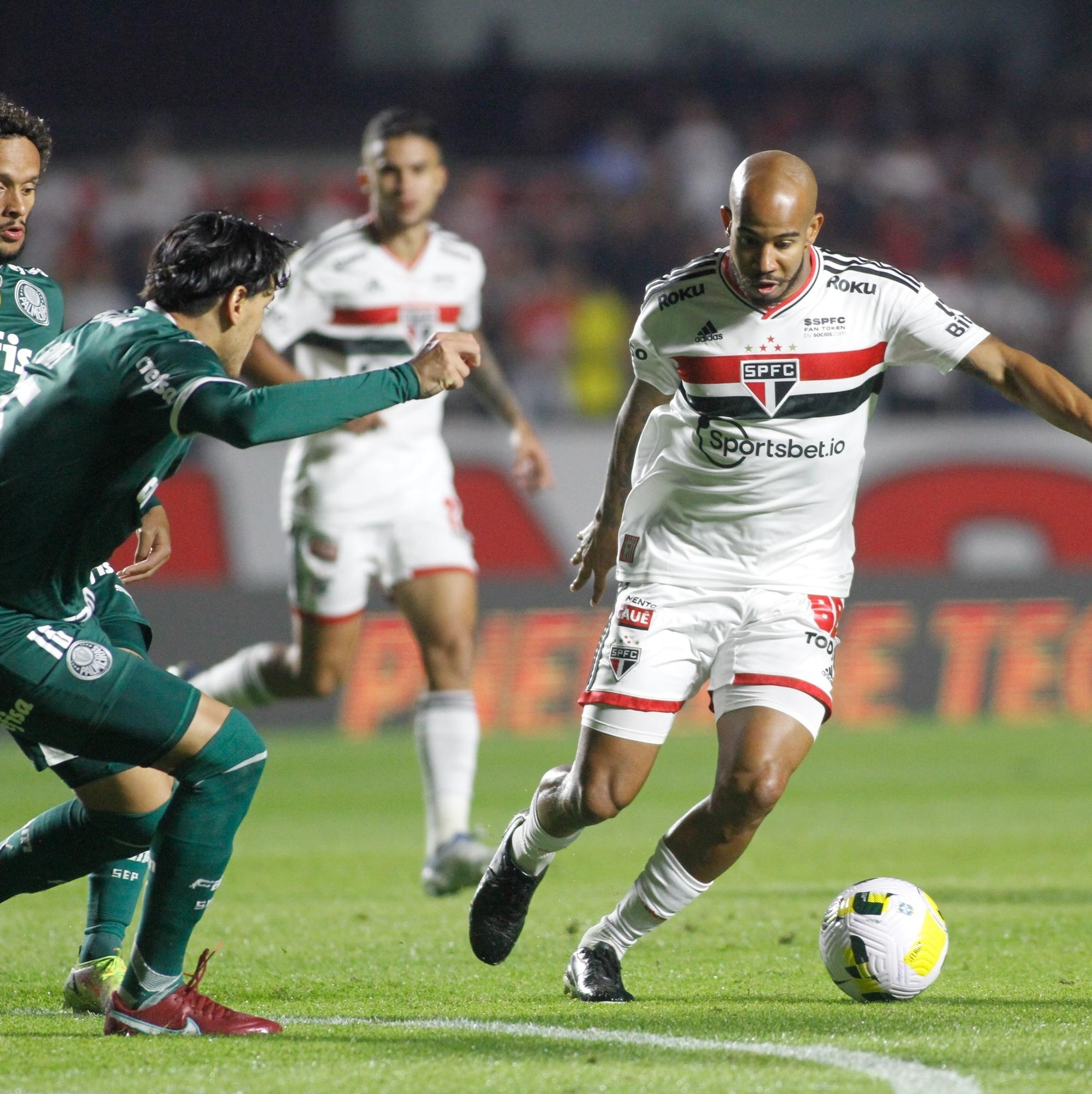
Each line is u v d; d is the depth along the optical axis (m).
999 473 57.03
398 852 29.48
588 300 61.72
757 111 77.06
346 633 26.23
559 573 54.34
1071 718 55.62
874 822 33.28
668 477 15.91
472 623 25.55
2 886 14.80
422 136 25.91
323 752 48.03
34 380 12.70
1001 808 35.41
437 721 24.77
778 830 32.06
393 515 25.59
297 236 64.25
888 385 57.75
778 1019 14.11
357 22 77.56
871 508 56.62
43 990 16.14
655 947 18.88
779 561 15.79
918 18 80.31
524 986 16.28
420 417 25.92
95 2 75.50
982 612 55.34
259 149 73.56
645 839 31.06
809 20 80.25
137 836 14.41
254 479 52.31
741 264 14.54
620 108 76.88
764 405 15.36
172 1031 13.41
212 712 13.22
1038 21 80.56
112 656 13.00
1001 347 15.30
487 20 78.75
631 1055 12.43
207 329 13.18
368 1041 13.09
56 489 12.55
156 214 63.97
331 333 26.22
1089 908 21.70
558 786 15.80
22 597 12.84
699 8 79.81
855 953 14.95
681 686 15.66
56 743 13.12
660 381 15.76
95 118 75.75
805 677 15.23
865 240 67.38
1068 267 68.00
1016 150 72.44
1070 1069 11.76
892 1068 11.84
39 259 62.53
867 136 75.25
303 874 26.64
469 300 26.91
